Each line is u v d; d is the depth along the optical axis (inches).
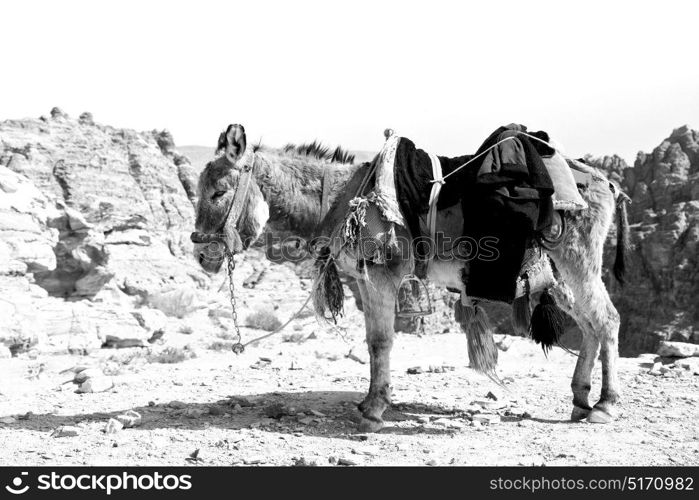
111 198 2252.7
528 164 287.1
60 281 1016.9
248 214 299.9
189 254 2290.8
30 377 510.3
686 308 3432.6
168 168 2741.1
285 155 315.6
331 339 909.8
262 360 548.4
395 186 289.6
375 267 290.4
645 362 490.3
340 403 358.6
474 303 299.3
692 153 3882.9
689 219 3609.7
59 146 2330.2
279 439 283.9
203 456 259.0
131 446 276.1
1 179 881.5
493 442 277.1
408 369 462.0
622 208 330.0
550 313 308.0
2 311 743.7
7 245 821.2
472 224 284.7
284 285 1779.0
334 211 308.8
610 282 3582.7
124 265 1379.2
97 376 435.5
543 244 299.0
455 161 301.9
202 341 889.5
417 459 253.3
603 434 289.1
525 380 432.1
